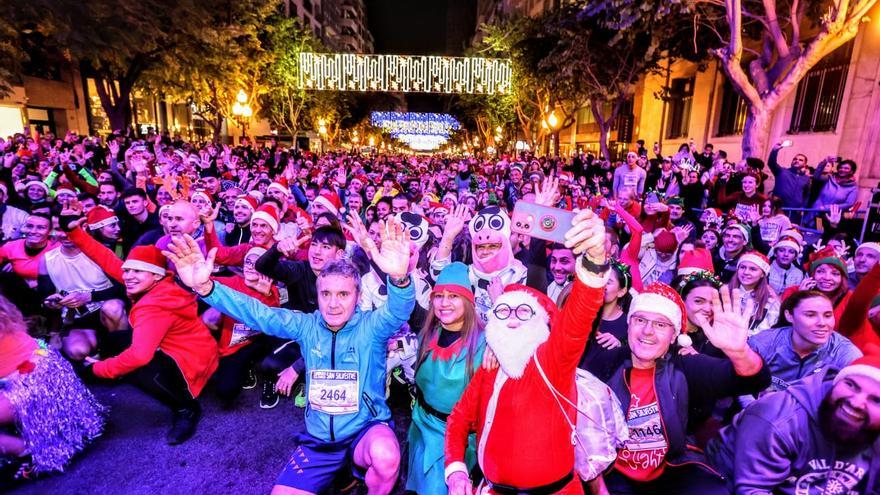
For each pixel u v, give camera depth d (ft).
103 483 9.99
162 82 66.95
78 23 42.78
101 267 13.87
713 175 31.91
